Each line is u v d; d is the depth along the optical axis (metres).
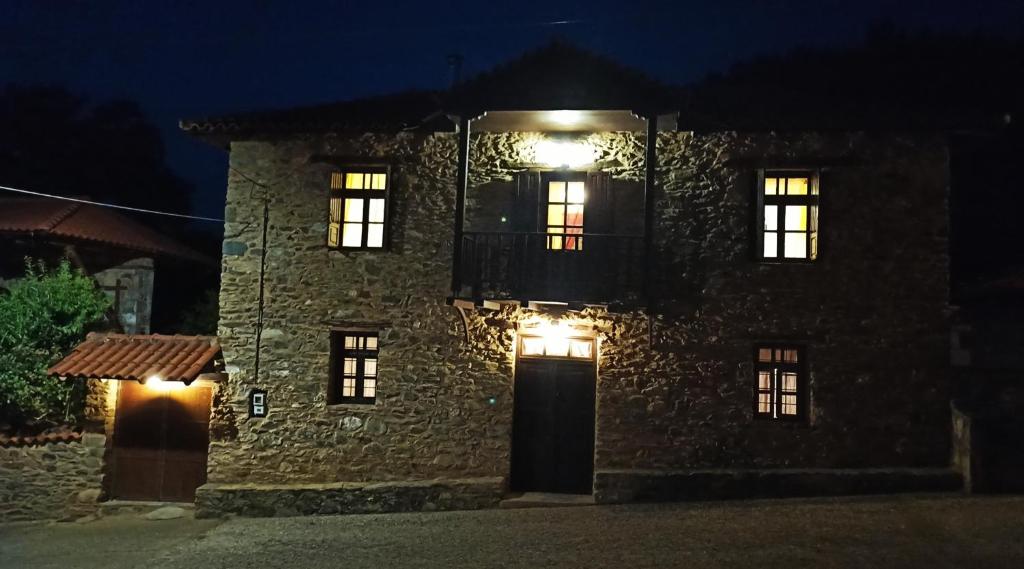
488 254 10.38
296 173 11.08
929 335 10.05
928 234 10.11
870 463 9.98
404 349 10.70
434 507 10.18
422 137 10.85
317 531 9.22
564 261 10.24
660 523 8.65
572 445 10.56
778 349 10.38
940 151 10.16
